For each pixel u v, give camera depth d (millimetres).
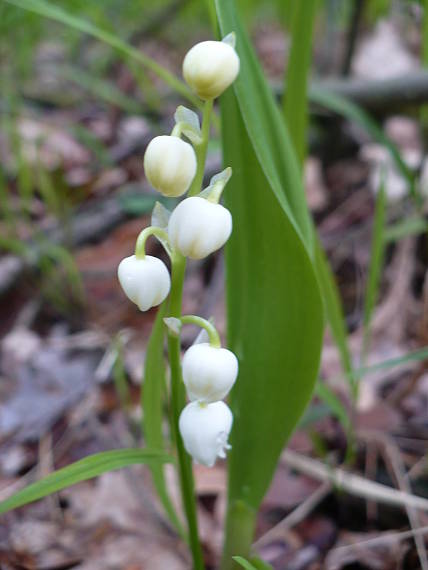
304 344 102
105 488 164
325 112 257
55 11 132
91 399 189
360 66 356
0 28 280
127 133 313
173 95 296
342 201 259
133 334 214
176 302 90
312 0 118
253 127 92
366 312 144
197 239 79
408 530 145
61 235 235
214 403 87
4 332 216
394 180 257
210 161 243
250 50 101
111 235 246
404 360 137
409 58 360
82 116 323
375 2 322
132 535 154
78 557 149
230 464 116
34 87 336
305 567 143
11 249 223
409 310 208
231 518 118
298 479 161
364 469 160
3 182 220
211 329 84
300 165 130
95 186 263
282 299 102
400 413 177
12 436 179
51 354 205
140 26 356
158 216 87
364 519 151
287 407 108
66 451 175
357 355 197
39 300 224
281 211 97
